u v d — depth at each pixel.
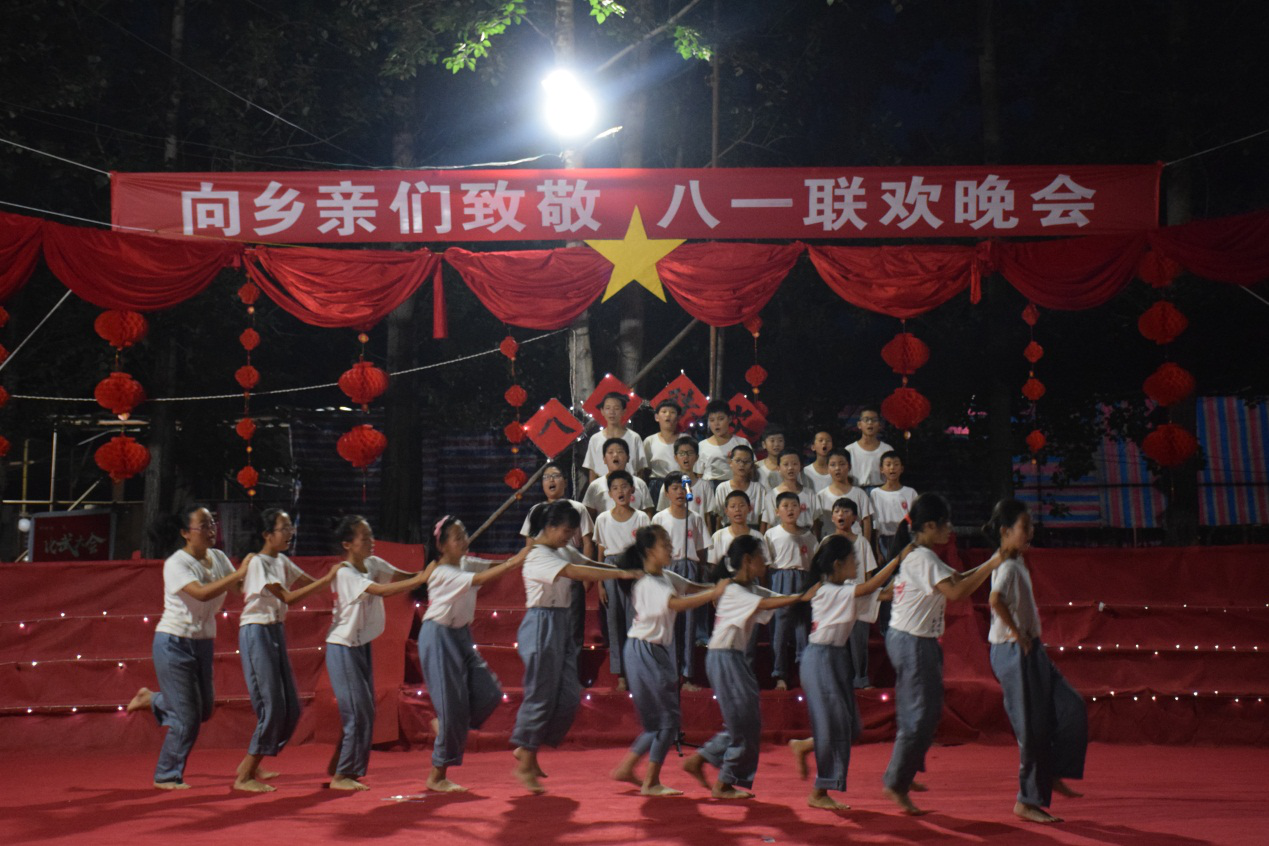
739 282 9.95
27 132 14.99
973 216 9.70
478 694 7.34
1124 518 21.11
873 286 9.89
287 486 20.77
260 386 17.62
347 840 5.74
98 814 6.47
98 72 14.46
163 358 15.99
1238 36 15.45
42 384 15.66
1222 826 6.01
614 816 6.30
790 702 9.30
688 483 9.74
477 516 19.53
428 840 5.73
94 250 9.25
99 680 9.56
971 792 7.14
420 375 18.88
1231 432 20.97
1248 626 9.79
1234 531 20.86
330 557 10.22
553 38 13.48
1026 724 6.23
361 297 9.79
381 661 9.49
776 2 16.59
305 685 9.80
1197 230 9.59
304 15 16.27
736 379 17.62
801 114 17.27
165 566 7.54
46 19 14.15
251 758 7.20
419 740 9.21
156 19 16.14
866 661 9.41
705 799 6.81
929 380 16.84
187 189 9.55
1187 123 15.09
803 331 17.81
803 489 9.98
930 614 6.49
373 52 16.39
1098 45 16.19
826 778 6.51
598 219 9.75
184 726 7.39
